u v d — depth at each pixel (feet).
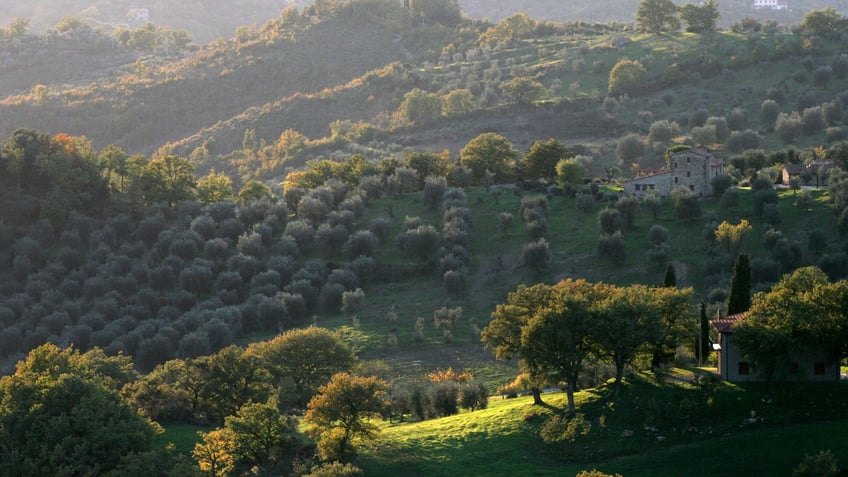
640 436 403.34
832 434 376.27
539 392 457.27
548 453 406.00
